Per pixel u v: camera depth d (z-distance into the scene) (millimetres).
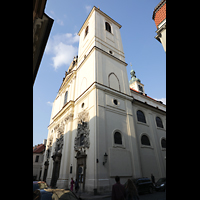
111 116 17984
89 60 22938
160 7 12930
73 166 17500
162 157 21609
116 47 27250
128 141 17953
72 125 21906
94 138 15227
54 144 26500
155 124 24828
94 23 26094
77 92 24125
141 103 24250
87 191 13195
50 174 23891
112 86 21203
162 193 12109
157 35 12352
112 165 14719
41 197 4793
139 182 12117
